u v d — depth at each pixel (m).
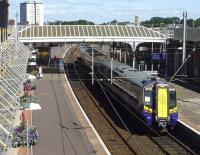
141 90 34.56
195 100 47.91
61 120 34.34
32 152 24.80
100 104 46.66
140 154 26.86
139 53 76.50
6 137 15.88
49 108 39.56
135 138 31.66
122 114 41.09
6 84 23.86
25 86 39.19
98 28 70.06
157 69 71.81
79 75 70.00
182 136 33.09
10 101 21.31
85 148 26.08
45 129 30.98
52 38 67.94
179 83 62.25
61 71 73.38
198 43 60.69
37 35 67.75
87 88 59.22
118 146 28.88
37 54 85.75
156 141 30.92
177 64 67.69
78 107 40.78
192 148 29.44
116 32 69.56
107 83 52.50
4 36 46.62
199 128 33.47
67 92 50.16
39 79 62.00
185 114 39.88
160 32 72.50
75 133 29.95
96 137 29.22
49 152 24.95
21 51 42.81
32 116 35.66
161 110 33.34
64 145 26.62
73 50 127.44
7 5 50.56
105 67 54.34
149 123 33.94
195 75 61.94
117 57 78.50
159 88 33.47
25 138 25.70
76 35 68.50
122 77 43.47
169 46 70.31
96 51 72.19
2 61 27.95
